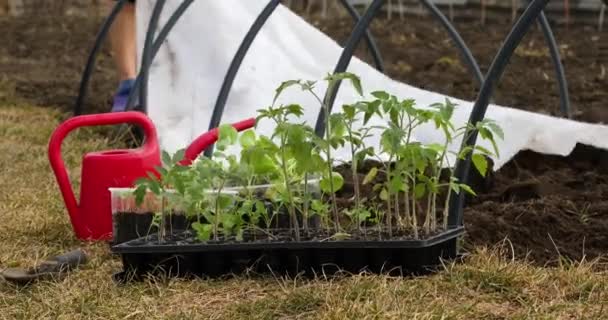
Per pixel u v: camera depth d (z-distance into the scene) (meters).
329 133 2.13
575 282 1.99
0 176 2.98
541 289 1.98
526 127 2.92
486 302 1.94
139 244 2.12
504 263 2.07
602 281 1.99
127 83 3.58
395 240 2.03
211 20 3.29
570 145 2.93
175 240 2.15
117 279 2.11
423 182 2.15
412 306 1.88
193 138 3.12
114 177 2.40
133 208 2.26
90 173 2.40
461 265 2.08
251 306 1.92
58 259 2.19
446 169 2.65
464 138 2.10
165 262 2.10
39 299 2.04
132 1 3.59
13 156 3.24
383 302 1.89
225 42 3.25
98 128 3.66
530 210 2.44
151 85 3.30
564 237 2.32
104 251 2.32
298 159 2.05
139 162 2.41
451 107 2.08
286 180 2.10
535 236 2.32
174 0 3.34
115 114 2.44
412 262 2.05
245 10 3.33
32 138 3.57
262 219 2.25
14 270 2.16
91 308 1.97
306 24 3.31
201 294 2.02
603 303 1.91
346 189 2.70
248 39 2.73
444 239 2.08
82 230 2.41
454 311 1.86
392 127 2.08
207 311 1.94
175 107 3.23
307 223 2.17
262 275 2.09
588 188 2.76
